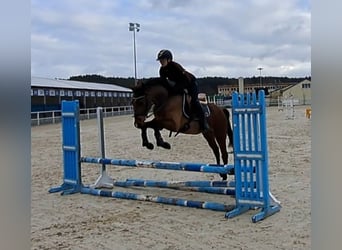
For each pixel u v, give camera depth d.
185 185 5.32
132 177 7.12
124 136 14.74
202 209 4.70
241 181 4.38
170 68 5.24
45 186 6.42
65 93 31.28
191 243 3.40
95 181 6.59
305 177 6.29
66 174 6.07
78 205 5.11
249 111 4.26
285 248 3.14
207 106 5.83
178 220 4.22
